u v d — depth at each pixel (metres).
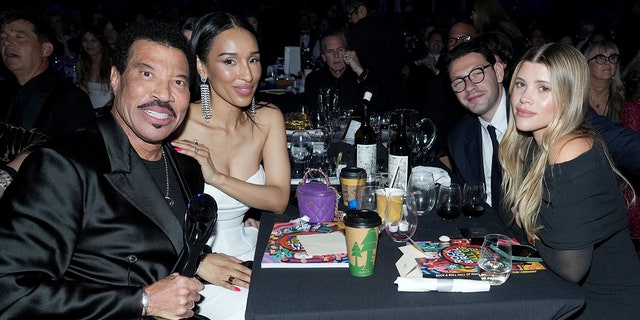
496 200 2.26
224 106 2.08
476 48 2.27
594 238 1.48
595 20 9.29
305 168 2.57
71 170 1.29
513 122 1.82
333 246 1.59
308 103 4.43
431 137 2.79
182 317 1.36
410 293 1.32
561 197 1.50
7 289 1.18
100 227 1.34
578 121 1.58
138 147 1.49
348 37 5.03
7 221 1.21
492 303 1.27
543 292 1.33
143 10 9.14
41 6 8.66
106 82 4.52
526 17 10.27
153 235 1.40
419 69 4.93
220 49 1.93
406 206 1.61
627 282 1.66
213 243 2.07
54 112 2.75
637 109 2.47
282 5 10.34
